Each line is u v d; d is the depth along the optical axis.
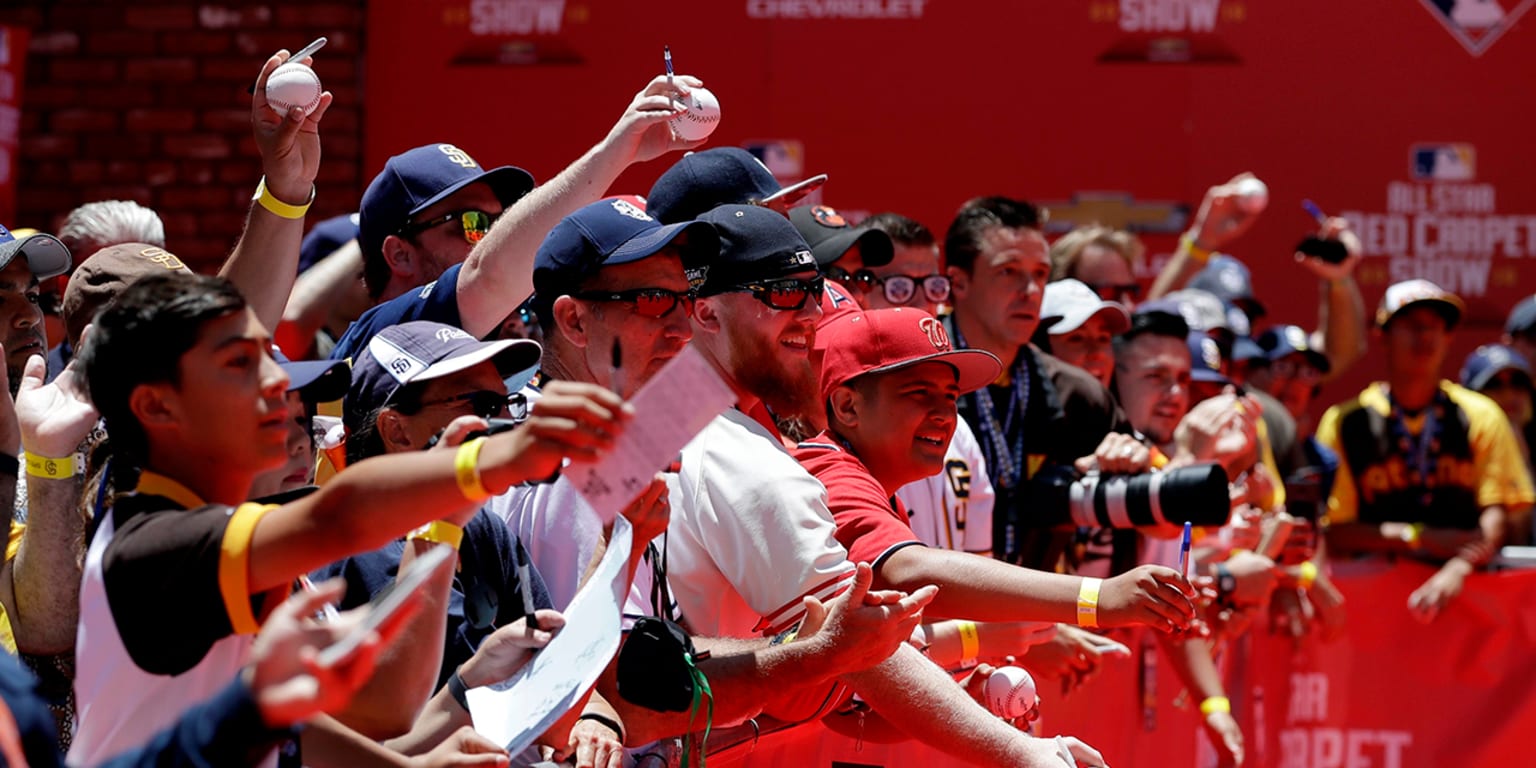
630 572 5.76
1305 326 16.95
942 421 7.53
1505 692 13.38
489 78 16.86
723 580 6.75
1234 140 16.84
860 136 16.83
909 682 6.48
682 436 4.20
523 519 6.53
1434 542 13.71
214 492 4.69
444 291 7.74
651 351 6.78
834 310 8.01
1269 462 13.08
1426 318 14.54
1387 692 13.29
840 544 6.83
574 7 16.81
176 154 17.06
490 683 5.52
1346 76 16.83
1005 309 10.09
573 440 4.14
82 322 7.16
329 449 6.67
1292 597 12.85
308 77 7.38
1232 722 11.24
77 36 17.06
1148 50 16.81
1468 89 16.80
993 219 10.20
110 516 4.66
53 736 3.98
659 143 7.61
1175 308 11.80
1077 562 9.93
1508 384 15.91
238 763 3.64
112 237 9.91
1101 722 10.99
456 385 6.19
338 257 11.36
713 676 6.07
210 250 17.06
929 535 8.77
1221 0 16.81
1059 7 16.77
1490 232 16.88
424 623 5.28
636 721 6.06
